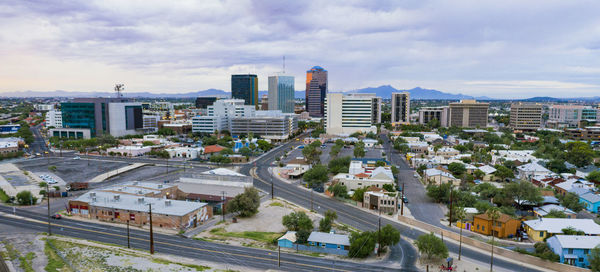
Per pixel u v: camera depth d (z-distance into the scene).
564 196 153.62
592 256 92.31
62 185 183.12
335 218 128.25
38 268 89.62
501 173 196.62
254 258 101.31
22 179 196.50
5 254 98.56
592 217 138.62
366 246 103.00
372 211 151.00
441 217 142.25
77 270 88.81
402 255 106.00
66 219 132.88
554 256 97.88
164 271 89.75
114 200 138.38
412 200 165.25
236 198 141.00
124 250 103.75
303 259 101.81
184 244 110.56
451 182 174.62
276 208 152.00
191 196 161.12
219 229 125.88
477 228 124.94
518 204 147.88
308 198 170.75
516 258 102.50
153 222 126.12
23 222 128.12
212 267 94.12
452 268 96.31
